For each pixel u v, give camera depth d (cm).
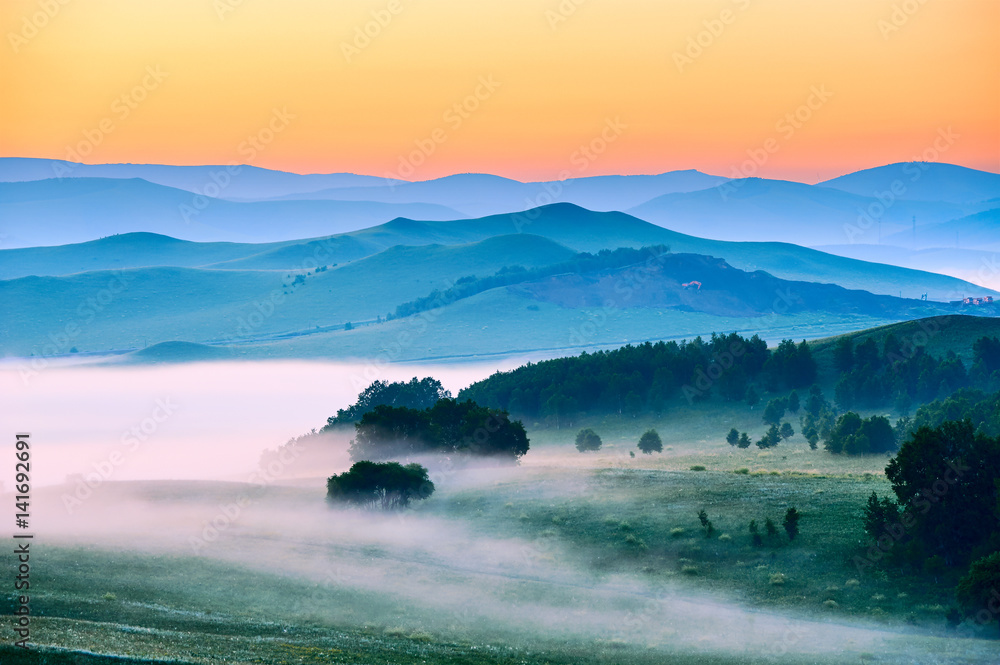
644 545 5931
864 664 4019
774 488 6962
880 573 5141
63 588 4778
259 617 4609
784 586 5144
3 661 3119
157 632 3925
